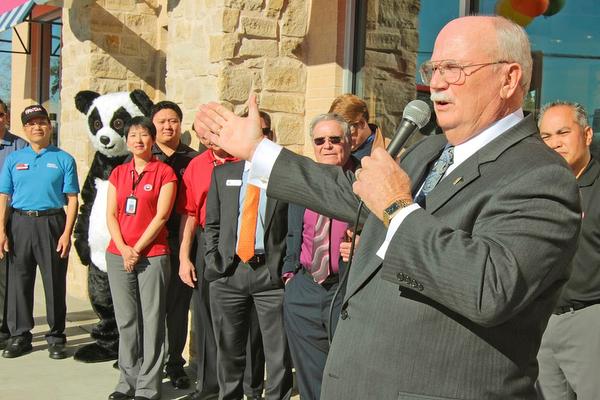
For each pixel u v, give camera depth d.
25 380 5.95
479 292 2.02
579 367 3.70
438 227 2.13
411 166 2.64
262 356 5.23
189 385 5.84
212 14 6.21
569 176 2.18
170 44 6.99
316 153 4.30
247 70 6.19
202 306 5.40
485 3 5.39
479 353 2.19
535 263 2.07
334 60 6.15
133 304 5.48
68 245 6.57
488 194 2.21
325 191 2.62
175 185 5.50
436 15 5.66
